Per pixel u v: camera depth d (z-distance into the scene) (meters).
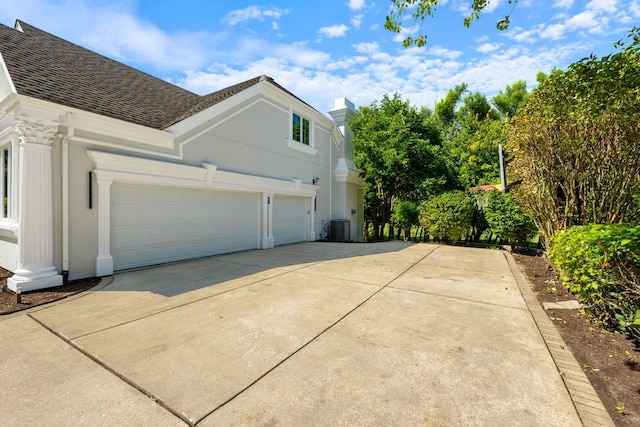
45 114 5.62
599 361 3.01
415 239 17.97
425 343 3.40
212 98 10.75
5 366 2.91
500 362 2.98
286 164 12.09
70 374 2.78
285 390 2.52
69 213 6.02
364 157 14.88
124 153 6.91
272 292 5.40
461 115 30.14
